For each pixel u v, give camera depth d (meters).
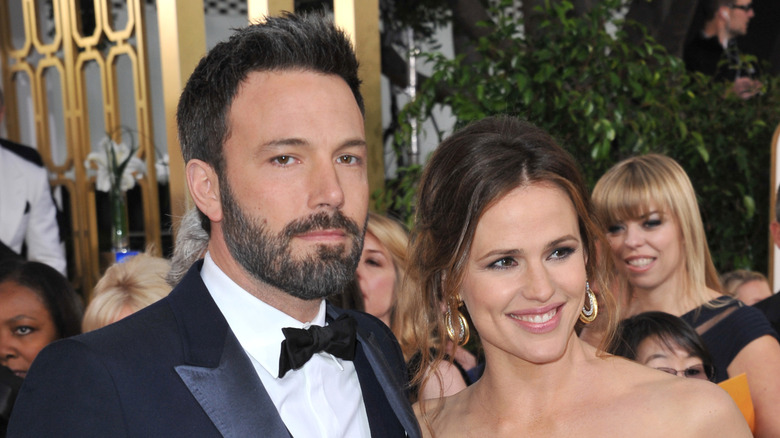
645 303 2.81
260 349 1.38
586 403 1.60
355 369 1.57
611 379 1.64
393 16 5.55
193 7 3.08
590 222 1.61
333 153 1.30
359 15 3.35
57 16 4.52
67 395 1.16
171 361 1.27
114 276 2.32
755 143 4.55
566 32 3.60
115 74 4.26
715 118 4.54
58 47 4.61
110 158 4.14
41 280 2.54
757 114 4.58
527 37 3.72
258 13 3.02
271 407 1.30
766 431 2.42
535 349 1.55
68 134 4.64
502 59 3.69
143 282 2.29
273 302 1.39
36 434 1.15
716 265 4.72
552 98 3.66
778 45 5.57
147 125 4.15
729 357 2.52
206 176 1.35
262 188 1.27
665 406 1.54
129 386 1.20
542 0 4.59
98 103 4.84
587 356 1.70
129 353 1.24
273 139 1.26
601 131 3.53
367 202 1.37
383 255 2.68
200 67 1.35
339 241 1.30
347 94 1.34
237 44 1.31
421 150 4.83
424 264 1.73
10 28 5.04
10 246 4.20
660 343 2.17
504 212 1.53
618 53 3.75
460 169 1.59
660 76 3.93
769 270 3.74
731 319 2.58
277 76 1.29
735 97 4.57
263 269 1.29
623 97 3.65
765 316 2.88
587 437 1.55
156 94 4.80
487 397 1.71
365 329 1.71
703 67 5.59
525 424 1.63
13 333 2.49
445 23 5.57
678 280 2.73
